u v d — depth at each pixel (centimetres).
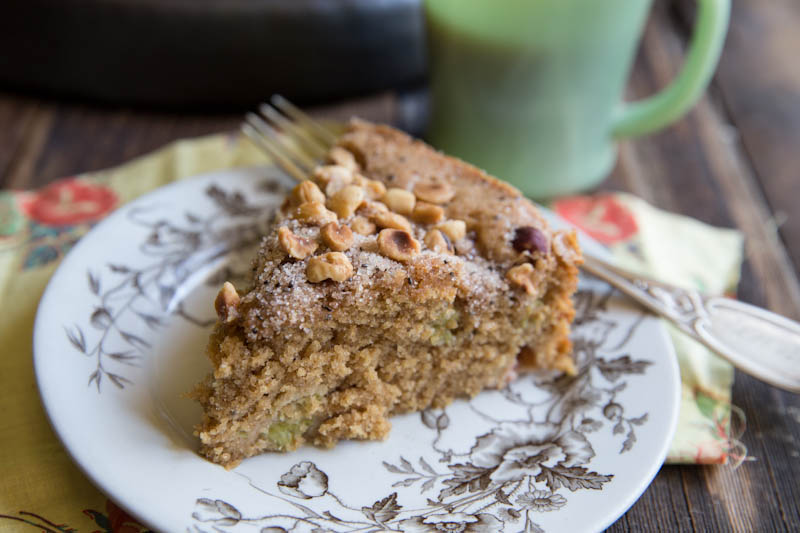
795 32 50
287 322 26
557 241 29
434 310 28
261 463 27
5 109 41
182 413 27
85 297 29
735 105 45
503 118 36
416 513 26
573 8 33
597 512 25
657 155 42
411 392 29
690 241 36
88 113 41
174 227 33
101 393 27
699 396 30
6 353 29
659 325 30
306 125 36
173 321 30
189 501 25
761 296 35
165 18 38
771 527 27
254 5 38
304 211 29
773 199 40
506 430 29
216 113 42
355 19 40
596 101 36
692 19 50
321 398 28
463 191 31
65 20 38
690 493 28
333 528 25
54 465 27
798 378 29
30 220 34
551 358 30
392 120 42
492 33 34
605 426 28
